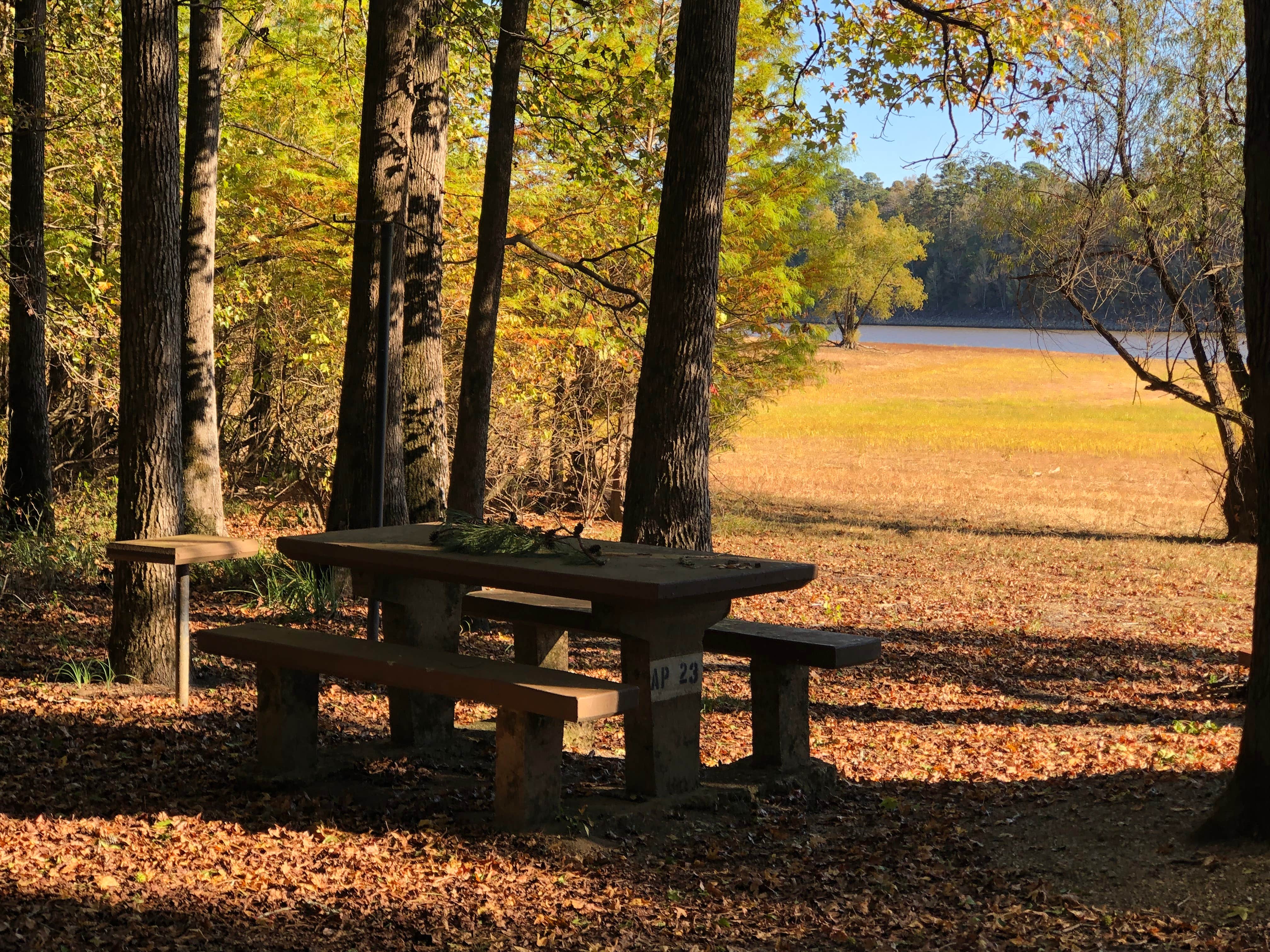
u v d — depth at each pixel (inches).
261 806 198.1
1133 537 808.9
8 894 149.3
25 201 514.6
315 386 634.8
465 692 181.9
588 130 484.7
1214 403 671.8
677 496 350.6
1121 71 612.4
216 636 214.2
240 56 587.5
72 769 213.2
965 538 783.7
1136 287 669.9
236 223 631.2
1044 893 168.4
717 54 345.1
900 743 289.4
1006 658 417.4
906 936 152.9
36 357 529.3
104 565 468.4
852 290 1952.5
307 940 144.2
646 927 154.5
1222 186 598.5
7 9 486.0
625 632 197.0
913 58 478.0
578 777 227.0
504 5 426.0
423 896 162.2
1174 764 243.8
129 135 274.4
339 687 303.6
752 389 834.8
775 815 210.8
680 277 349.7
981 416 1876.2
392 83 402.9
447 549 209.5
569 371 698.2
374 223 309.7
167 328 278.8
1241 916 150.2
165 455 281.3
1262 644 174.6
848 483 1147.9
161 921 146.6
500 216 435.8
